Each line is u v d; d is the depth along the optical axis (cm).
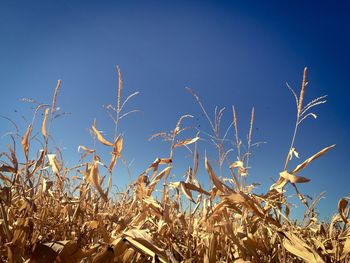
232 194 102
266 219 104
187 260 99
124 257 89
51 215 112
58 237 104
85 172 120
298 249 97
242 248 105
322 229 135
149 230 107
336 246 112
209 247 101
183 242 114
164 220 109
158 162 122
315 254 94
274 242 115
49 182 108
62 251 84
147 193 119
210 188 114
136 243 87
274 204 110
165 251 88
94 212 113
